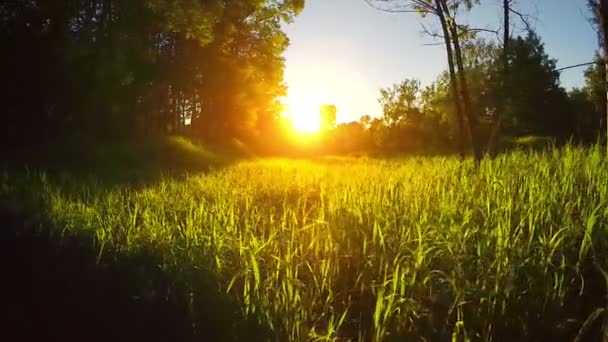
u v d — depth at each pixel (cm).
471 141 1318
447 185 823
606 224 494
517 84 1658
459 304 427
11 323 515
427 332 439
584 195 632
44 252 698
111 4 2284
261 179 1441
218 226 682
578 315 442
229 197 1018
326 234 623
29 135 2208
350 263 579
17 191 1189
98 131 2495
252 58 3981
